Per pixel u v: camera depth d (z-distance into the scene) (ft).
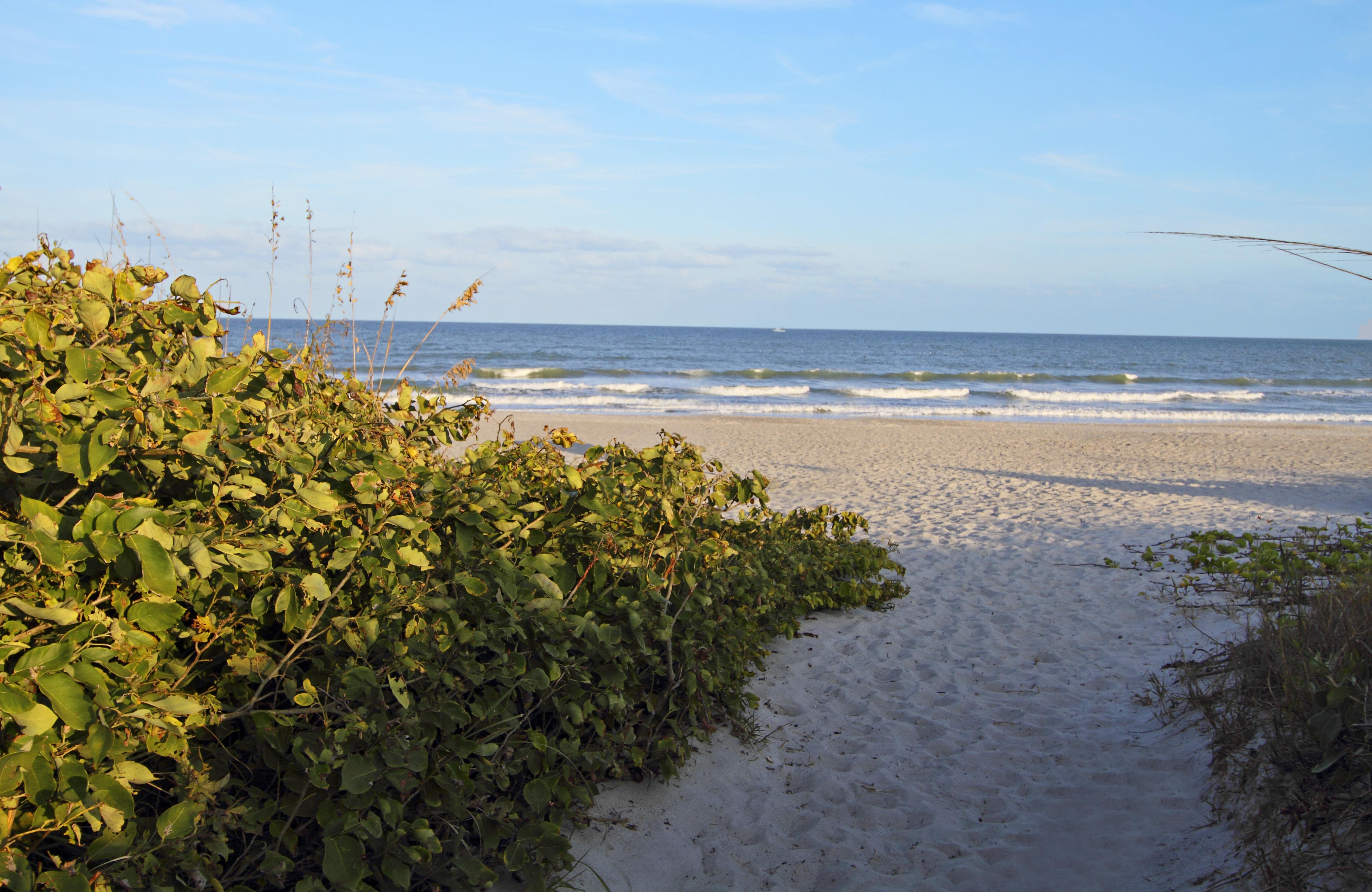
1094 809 10.62
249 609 7.24
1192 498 35.99
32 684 5.22
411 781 7.22
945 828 10.52
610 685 9.77
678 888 9.30
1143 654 16.26
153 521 5.72
